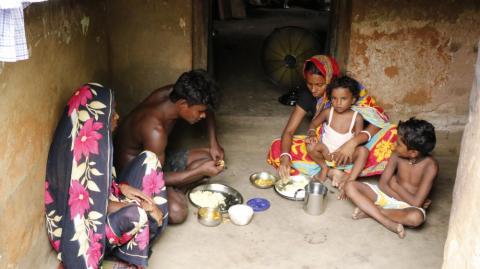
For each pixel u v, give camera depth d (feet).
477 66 5.75
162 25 11.91
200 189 10.75
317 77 10.87
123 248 8.20
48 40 8.00
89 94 8.19
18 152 6.83
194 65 12.67
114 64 12.25
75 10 9.50
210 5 14.25
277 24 26.17
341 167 11.48
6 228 6.51
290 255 8.89
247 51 20.97
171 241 9.16
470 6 11.98
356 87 10.76
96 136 7.91
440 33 12.25
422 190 9.82
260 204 10.45
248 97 15.58
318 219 10.05
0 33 5.12
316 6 30.73
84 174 7.79
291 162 11.67
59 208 7.92
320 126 11.89
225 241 9.23
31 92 7.27
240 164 12.50
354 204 10.62
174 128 12.96
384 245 9.27
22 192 7.02
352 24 12.17
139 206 7.91
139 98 12.54
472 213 5.41
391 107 12.98
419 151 9.54
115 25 11.91
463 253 5.59
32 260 7.45
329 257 8.87
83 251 7.62
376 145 11.14
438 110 13.01
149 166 8.63
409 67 12.57
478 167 5.33
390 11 12.02
